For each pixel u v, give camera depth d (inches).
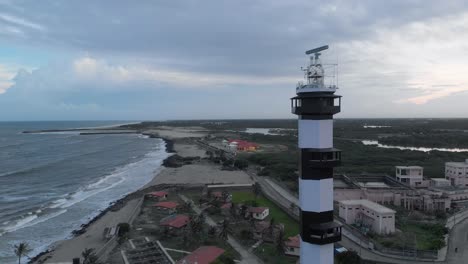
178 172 6338.6
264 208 3553.2
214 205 3946.9
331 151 1471.5
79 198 4699.8
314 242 1492.4
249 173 6097.4
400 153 7490.2
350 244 2760.8
